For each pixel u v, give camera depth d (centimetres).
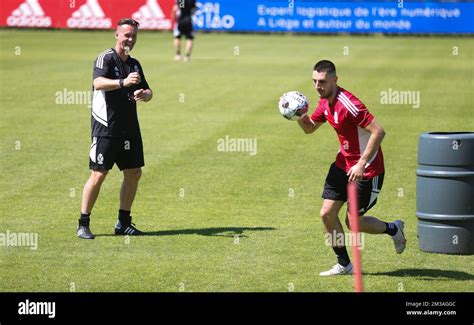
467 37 11388
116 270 2417
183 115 5328
